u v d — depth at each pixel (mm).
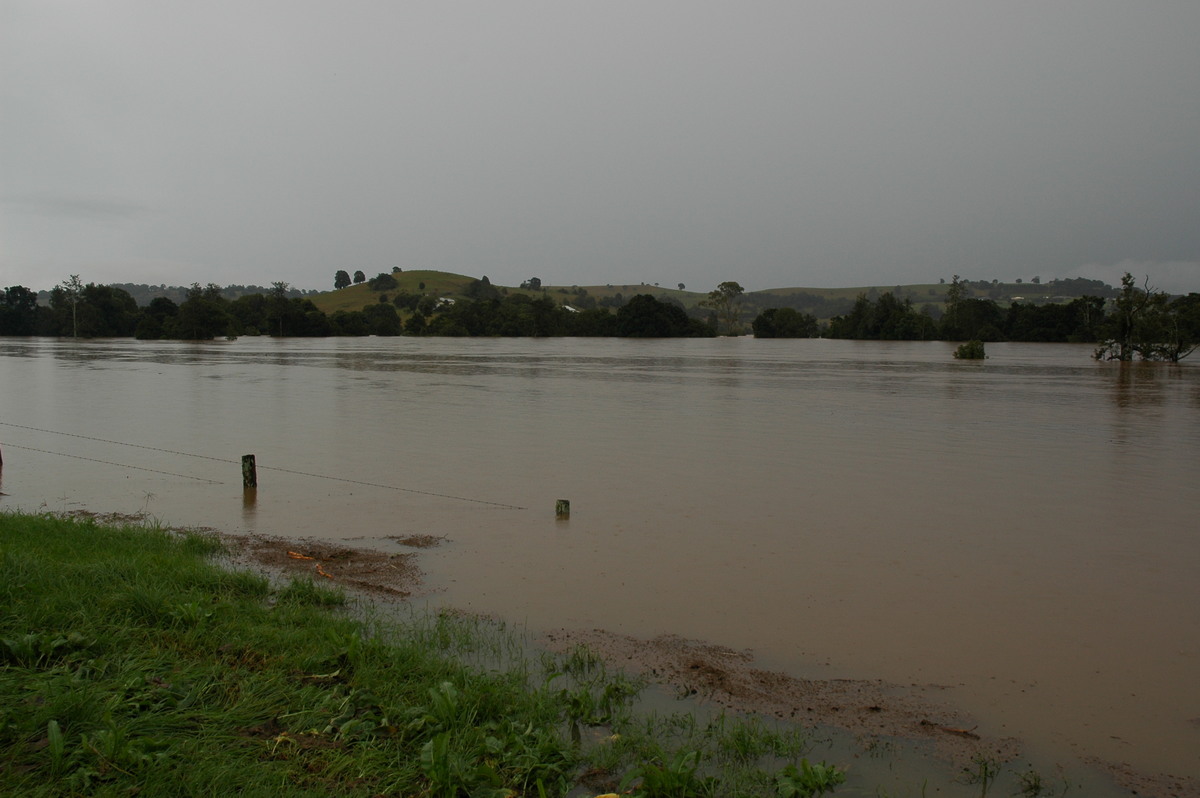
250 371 41000
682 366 48688
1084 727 5551
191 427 19750
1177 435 19234
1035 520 11070
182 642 5965
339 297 176125
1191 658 6629
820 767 4801
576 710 5512
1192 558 9328
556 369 44656
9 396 27344
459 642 6766
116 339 106125
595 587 8250
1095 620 7434
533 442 17656
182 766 4262
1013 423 21422
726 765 4973
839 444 17609
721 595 8047
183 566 7984
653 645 6824
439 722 5066
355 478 13672
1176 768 5070
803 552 9516
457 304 129125
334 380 35156
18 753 4250
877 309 112750
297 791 4188
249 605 7008
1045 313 98438
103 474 13930
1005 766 5059
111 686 5109
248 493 12477
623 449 16750
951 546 9781
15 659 5391
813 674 6312
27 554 7504
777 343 99188
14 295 116750
